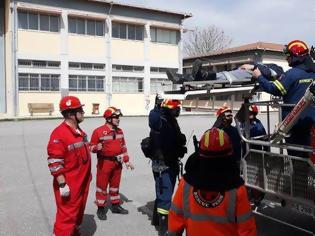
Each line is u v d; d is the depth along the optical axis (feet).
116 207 22.03
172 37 128.98
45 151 44.06
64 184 16.01
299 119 15.10
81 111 16.83
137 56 121.60
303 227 18.89
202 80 16.88
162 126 18.22
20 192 26.78
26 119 90.38
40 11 103.55
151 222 20.49
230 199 8.98
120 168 21.81
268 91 15.74
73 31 110.11
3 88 105.40
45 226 20.15
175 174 18.60
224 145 9.08
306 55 15.44
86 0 110.42
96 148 20.95
